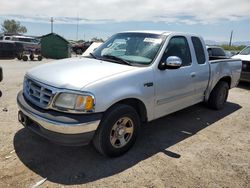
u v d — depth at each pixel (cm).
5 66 1625
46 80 356
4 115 542
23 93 407
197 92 537
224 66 623
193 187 330
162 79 429
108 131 362
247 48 1091
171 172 360
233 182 345
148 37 465
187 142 459
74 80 346
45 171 345
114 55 453
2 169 344
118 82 363
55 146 412
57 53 2825
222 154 421
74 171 349
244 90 955
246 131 528
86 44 3694
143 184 330
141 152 412
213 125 552
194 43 521
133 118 394
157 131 503
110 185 324
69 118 328
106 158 386
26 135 445
